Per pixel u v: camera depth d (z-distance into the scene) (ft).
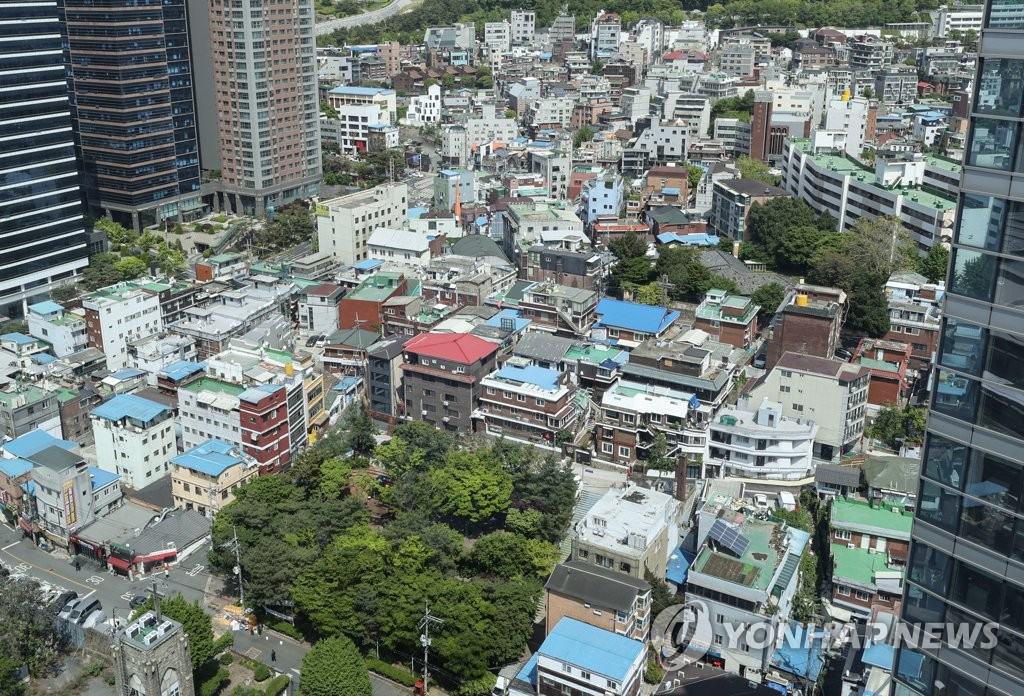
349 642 405.18
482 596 427.74
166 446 586.04
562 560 468.34
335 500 508.12
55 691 426.92
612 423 561.02
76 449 585.63
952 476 171.22
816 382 557.74
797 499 518.37
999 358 162.30
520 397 576.20
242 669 429.79
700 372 577.43
